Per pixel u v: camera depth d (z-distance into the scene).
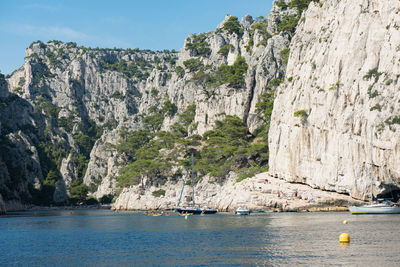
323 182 104.56
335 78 103.50
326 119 104.31
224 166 153.00
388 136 85.75
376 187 90.75
